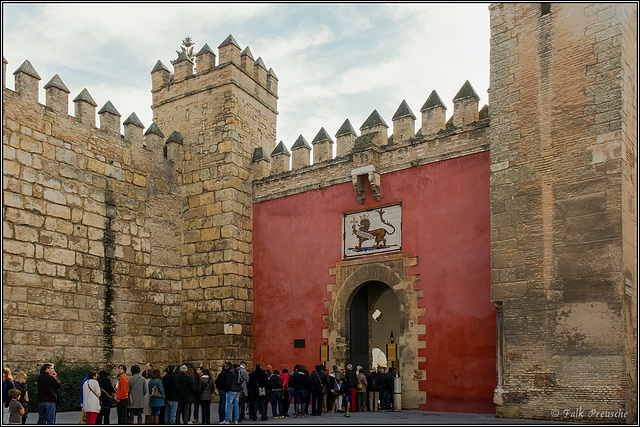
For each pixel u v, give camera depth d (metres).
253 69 28.61
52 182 21.80
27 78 21.53
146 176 25.59
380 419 17.52
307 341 24.16
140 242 24.80
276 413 18.75
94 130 23.77
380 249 22.84
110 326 22.97
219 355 24.59
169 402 15.69
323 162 25.17
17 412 14.42
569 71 18.36
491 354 19.47
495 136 19.58
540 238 18.00
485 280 20.06
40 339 20.52
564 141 18.09
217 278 25.45
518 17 19.77
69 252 21.98
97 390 14.73
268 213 26.45
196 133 27.34
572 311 17.02
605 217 16.97
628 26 18.33
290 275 25.22
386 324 31.59
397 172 22.95
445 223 21.36
